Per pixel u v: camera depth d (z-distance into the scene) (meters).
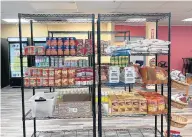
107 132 4.25
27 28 9.96
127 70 3.20
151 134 4.16
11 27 10.01
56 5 5.64
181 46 11.80
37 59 4.07
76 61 3.66
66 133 4.21
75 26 9.82
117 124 4.74
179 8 6.21
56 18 3.44
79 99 3.62
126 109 3.12
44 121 4.95
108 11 6.66
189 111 5.71
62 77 3.14
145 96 3.32
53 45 3.14
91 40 3.24
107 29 9.17
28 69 3.21
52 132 4.23
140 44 3.19
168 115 3.19
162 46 3.17
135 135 4.12
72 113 3.18
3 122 4.95
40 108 3.14
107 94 3.48
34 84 3.12
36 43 8.96
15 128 4.57
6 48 9.88
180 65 11.79
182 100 3.35
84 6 5.79
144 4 5.61
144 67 3.34
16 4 5.46
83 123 4.84
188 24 11.20
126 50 3.23
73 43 3.16
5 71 9.73
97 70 3.27
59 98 3.59
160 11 6.71
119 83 3.24
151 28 8.34
